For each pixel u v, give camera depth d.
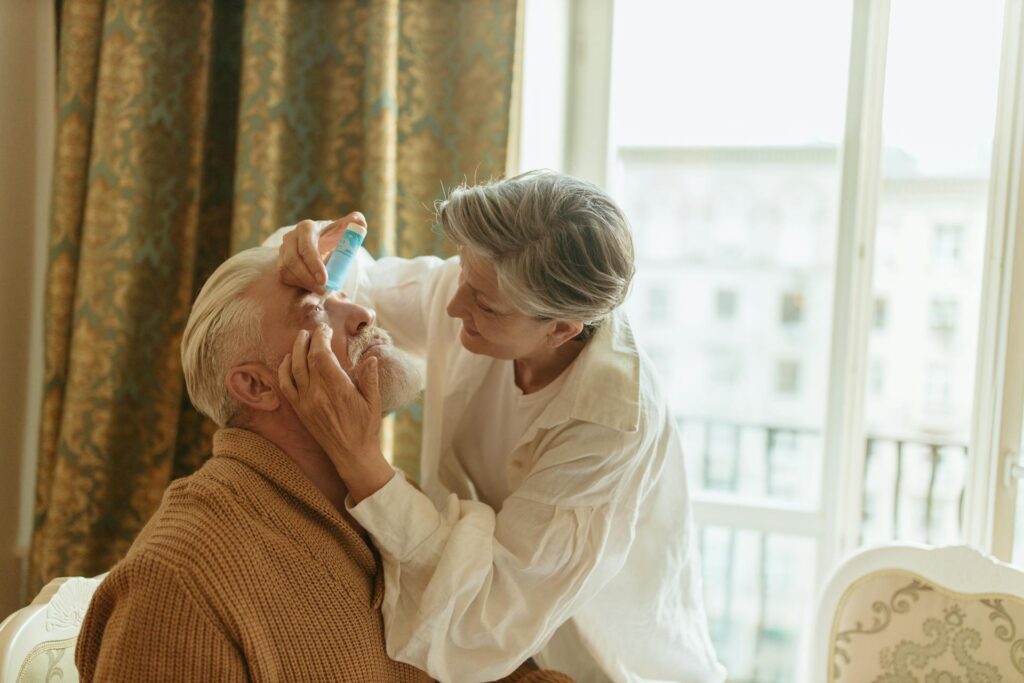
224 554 0.83
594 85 1.86
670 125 1.86
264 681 0.81
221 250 1.66
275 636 0.83
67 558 1.52
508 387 1.11
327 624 0.86
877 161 1.70
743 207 1.84
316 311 0.93
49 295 1.54
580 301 0.88
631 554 1.16
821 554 1.84
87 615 0.86
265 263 0.96
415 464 1.61
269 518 0.88
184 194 1.57
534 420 1.07
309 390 0.88
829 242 1.80
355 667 0.87
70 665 0.98
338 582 0.89
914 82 1.69
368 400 0.88
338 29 1.56
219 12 1.62
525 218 0.84
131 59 1.49
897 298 1.77
